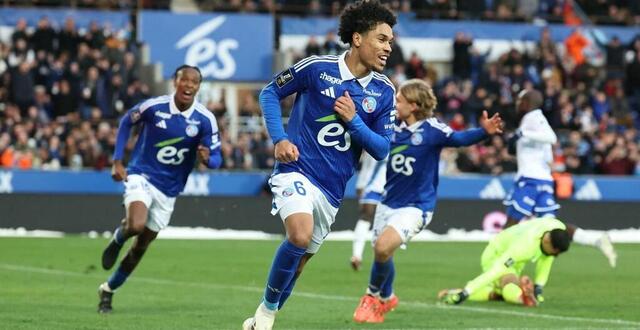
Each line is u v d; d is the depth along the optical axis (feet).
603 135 144.97
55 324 50.03
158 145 55.77
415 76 149.89
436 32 163.32
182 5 162.61
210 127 56.34
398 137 54.39
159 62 151.74
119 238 55.36
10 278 72.90
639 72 160.97
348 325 51.90
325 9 161.79
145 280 74.18
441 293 62.95
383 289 54.70
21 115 132.98
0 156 125.08
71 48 139.74
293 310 58.29
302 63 40.14
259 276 78.18
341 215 125.39
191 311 56.65
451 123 141.69
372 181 80.43
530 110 73.41
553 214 74.33
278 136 39.17
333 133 40.09
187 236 121.19
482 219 128.57
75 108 135.23
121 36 149.07
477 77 153.28
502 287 63.10
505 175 133.80
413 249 108.47
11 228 119.14
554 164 139.44
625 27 171.01
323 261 92.84
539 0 172.14
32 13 147.64
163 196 56.18
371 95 40.55
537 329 50.62
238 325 50.96
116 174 55.77
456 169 137.18
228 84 156.25
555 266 91.45
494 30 165.48
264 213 124.26
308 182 39.86
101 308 55.31
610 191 136.98
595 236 65.00
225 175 127.24
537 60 156.87
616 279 79.82
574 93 158.61
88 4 152.35
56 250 97.50
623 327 51.85
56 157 126.72
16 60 136.87
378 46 39.81
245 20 155.43
